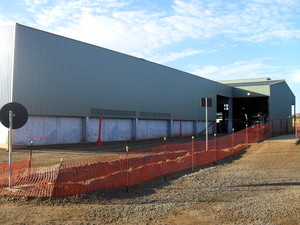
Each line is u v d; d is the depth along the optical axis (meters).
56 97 24.39
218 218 6.54
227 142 26.44
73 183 8.49
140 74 33.88
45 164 13.33
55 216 6.46
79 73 26.45
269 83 52.81
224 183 10.28
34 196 7.79
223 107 55.69
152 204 7.61
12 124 8.41
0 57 22.19
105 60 29.22
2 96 21.84
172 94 39.56
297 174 12.17
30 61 22.59
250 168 13.75
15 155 17.25
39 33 23.30
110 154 17.80
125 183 9.72
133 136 32.94
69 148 21.67
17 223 5.96
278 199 8.17
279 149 22.11
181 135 39.78
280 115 54.62
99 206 7.31
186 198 8.24
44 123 23.98
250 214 6.82
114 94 30.16
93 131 28.06
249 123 49.94
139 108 33.53
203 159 15.12
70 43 25.77
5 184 8.79
